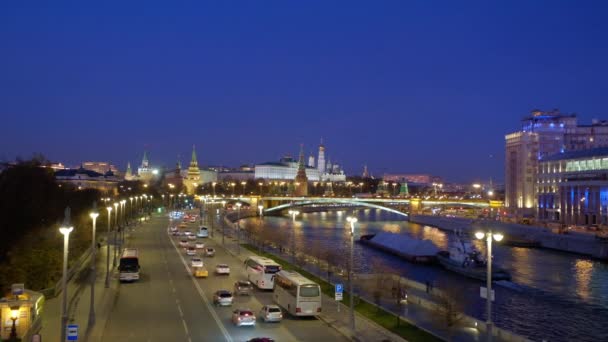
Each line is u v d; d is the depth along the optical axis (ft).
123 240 570.05
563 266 560.20
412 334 239.50
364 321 263.08
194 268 390.42
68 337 190.49
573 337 301.63
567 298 399.85
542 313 352.08
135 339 226.17
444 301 275.80
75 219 532.73
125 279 359.25
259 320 264.31
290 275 288.71
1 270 305.12
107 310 276.00
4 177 482.69
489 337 189.16
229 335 234.58
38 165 578.25
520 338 237.86
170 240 636.48
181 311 279.28
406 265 568.00
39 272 313.12
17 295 226.38
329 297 321.11
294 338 232.32
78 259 424.87
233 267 433.89
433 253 593.42
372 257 619.26
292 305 268.21
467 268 502.38
